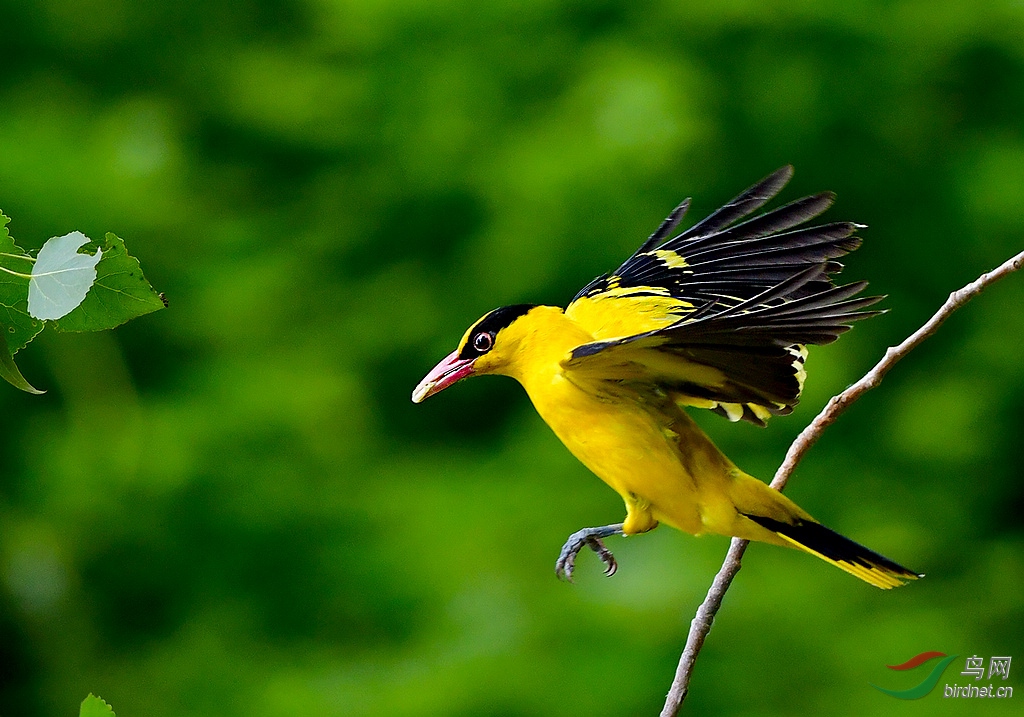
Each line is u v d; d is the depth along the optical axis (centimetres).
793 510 597
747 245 671
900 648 1195
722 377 584
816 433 612
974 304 1516
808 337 525
